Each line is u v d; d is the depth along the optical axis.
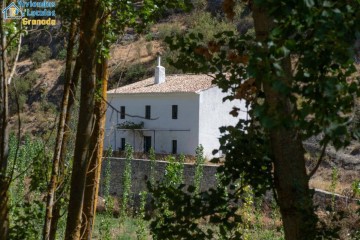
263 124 5.61
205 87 69.69
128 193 46.56
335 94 5.70
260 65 5.62
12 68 8.90
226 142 8.67
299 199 7.46
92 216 11.63
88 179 11.61
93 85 9.33
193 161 62.44
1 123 8.30
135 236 36.28
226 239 8.62
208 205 8.34
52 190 9.89
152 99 72.69
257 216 32.53
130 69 92.62
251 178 8.54
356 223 10.40
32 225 10.72
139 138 72.19
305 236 7.53
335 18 5.57
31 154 41.06
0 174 8.25
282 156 7.66
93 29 9.30
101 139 11.73
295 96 5.80
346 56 5.78
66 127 10.48
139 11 11.82
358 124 6.14
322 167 52.34
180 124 70.44
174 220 8.38
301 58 6.06
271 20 7.27
